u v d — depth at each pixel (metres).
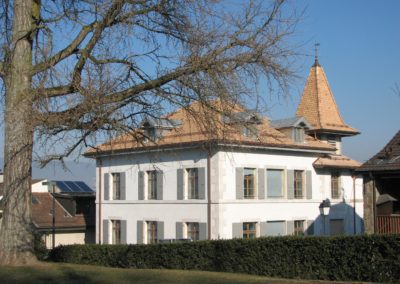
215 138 16.75
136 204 36.31
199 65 15.43
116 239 38.03
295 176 35.72
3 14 17.67
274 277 15.48
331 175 38.03
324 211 36.19
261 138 19.41
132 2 15.63
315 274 15.00
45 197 44.56
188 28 16.27
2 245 16.67
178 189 33.38
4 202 16.73
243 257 16.52
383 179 22.91
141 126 16.69
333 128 40.59
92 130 14.33
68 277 14.09
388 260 13.69
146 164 35.50
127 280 13.60
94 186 41.84
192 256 17.58
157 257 18.27
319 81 42.44
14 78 16.09
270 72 15.68
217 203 31.08
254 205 32.72
